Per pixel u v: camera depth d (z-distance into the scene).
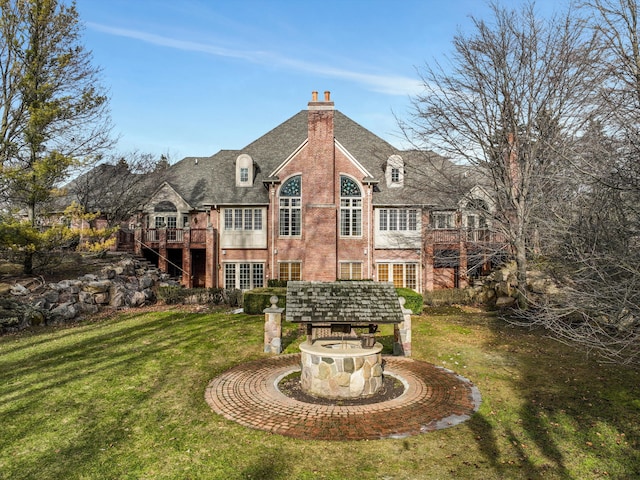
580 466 6.45
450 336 15.58
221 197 26.66
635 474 6.25
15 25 19.75
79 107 21.03
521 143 19.25
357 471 6.25
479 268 27.81
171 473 6.18
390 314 9.70
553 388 10.01
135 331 15.75
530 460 6.62
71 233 19.12
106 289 20.14
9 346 13.44
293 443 7.11
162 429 7.66
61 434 7.44
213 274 26.50
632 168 9.44
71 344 13.74
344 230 26.23
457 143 21.38
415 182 26.44
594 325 13.62
